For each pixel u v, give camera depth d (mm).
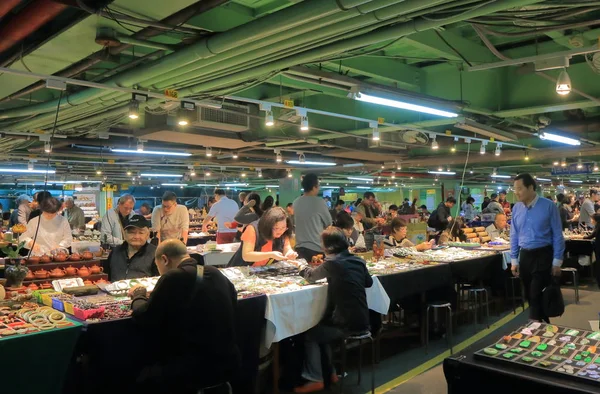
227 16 4801
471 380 2348
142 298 2938
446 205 11125
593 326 4621
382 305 4242
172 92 5523
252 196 6570
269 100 8258
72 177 19422
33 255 4359
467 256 5969
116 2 3604
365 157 12953
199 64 4547
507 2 3232
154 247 4238
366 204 9969
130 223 4137
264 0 4809
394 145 11336
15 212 8492
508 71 7719
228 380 2875
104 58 4656
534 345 2578
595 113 9367
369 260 5359
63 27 4141
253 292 3529
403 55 6695
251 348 3354
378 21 3430
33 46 4531
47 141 8453
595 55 4836
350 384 4055
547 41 6145
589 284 8578
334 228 3932
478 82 7461
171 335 2707
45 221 5031
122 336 2744
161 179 23641
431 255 5977
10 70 4281
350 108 9227
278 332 3475
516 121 8945
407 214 16641
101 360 2670
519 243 4652
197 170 18047
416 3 3162
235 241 8000
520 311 6688
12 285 3535
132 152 11008
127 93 5738
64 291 3414
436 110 6539
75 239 7566
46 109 6500
